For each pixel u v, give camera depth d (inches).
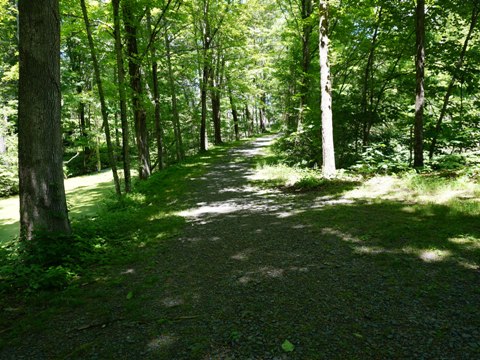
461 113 494.6
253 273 169.8
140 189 490.0
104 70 708.0
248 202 356.5
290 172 518.6
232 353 105.6
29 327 131.6
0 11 561.0
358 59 561.9
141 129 615.2
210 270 180.2
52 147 223.8
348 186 359.3
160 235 259.4
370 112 516.1
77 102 808.3
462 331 107.6
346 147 535.5
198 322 127.0
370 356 99.1
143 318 134.0
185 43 962.7
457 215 217.0
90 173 1048.2
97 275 186.1
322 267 167.5
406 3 442.6
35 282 168.4
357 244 191.9
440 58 467.8
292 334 113.5
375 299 132.4
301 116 613.6
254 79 1286.9
